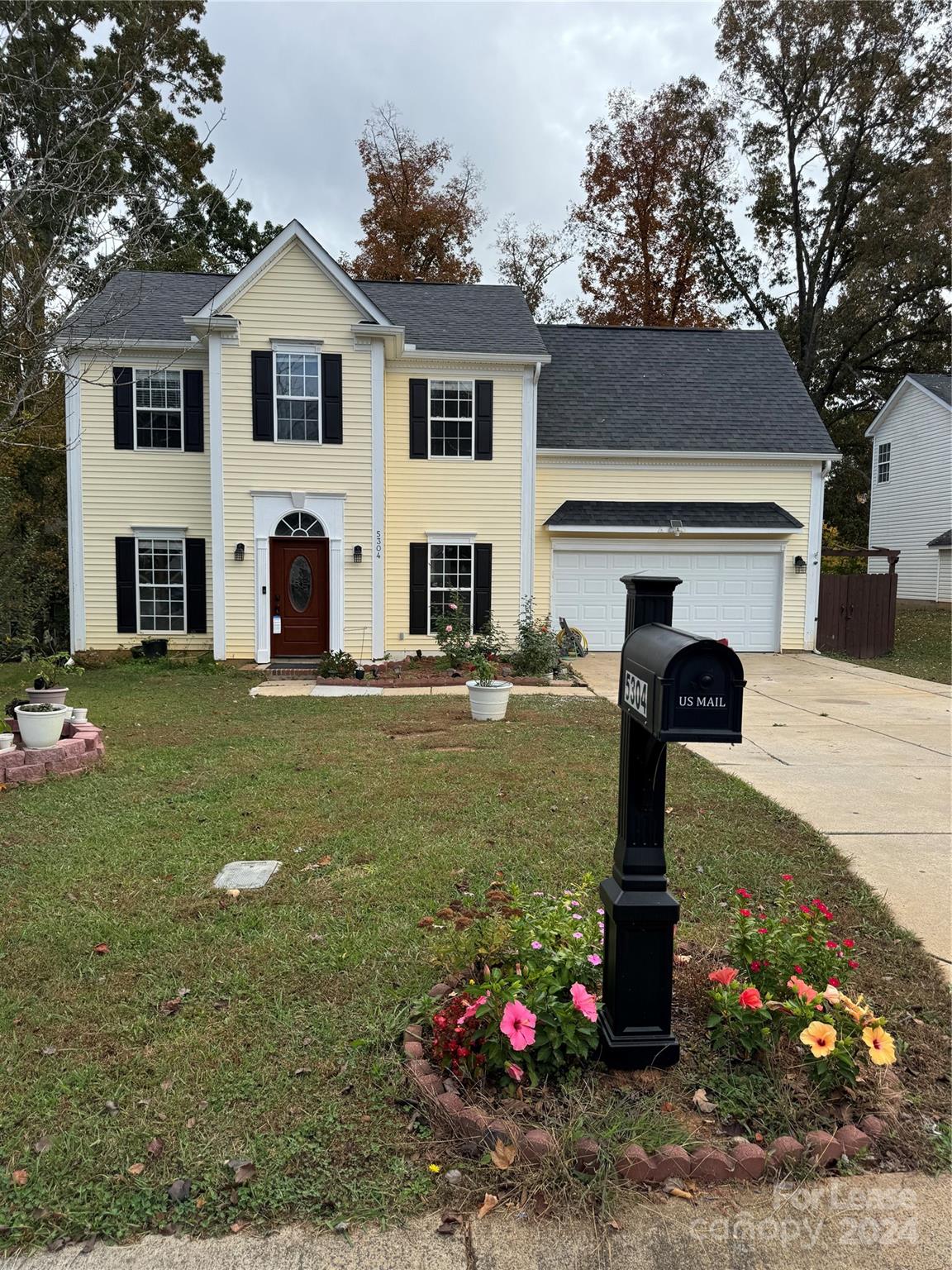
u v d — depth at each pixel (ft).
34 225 27.76
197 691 37.17
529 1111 8.05
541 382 57.11
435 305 53.47
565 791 20.04
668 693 7.45
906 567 86.02
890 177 83.92
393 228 89.97
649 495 53.67
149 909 13.25
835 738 28.04
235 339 43.83
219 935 12.26
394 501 49.03
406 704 33.76
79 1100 8.48
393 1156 7.68
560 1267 6.63
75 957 11.61
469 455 49.37
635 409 55.62
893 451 88.58
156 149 53.47
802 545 53.72
